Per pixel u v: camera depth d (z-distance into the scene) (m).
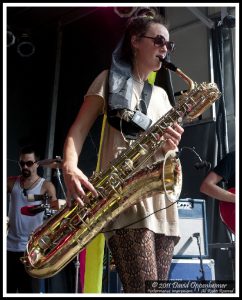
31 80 8.02
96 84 2.34
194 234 4.23
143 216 2.15
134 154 2.35
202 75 6.43
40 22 8.22
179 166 2.29
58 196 6.87
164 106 2.57
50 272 2.30
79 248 2.31
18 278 4.61
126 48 2.46
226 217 4.06
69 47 8.07
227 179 4.12
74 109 7.76
